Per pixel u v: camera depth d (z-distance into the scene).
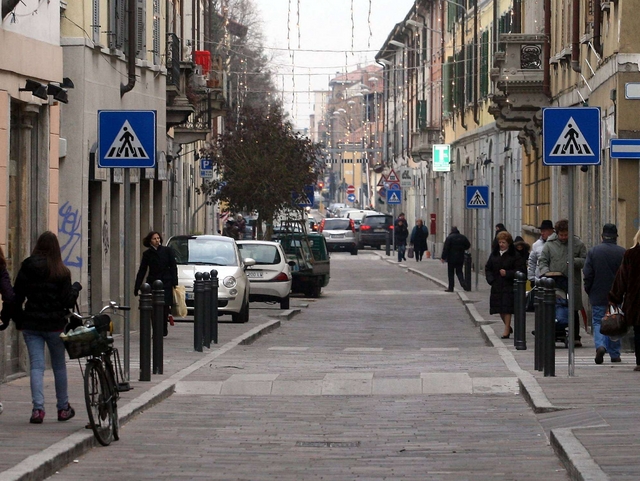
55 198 30.98
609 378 26.44
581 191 48.84
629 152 35.16
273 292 56.97
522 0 67.94
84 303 38.06
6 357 27.30
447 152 106.12
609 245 30.42
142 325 27.36
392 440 20.41
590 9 45.12
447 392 27.12
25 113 29.34
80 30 38.31
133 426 21.89
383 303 65.56
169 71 54.50
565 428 19.56
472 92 91.44
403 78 146.75
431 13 119.62
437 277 86.44
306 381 27.70
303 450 19.42
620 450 17.11
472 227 93.75
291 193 72.25
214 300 38.44
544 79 55.56
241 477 17.06
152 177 48.62
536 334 29.11
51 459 17.05
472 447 19.50
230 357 34.50
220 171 73.38
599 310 30.36
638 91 36.88
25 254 29.45
